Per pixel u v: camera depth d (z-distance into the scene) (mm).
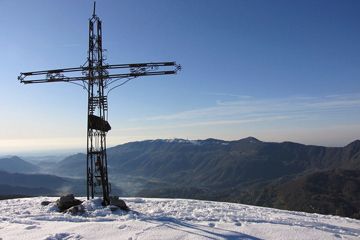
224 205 15391
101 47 15594
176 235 8555
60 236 8383
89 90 14945
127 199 17031
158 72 14586
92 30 15258
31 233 8641
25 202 15664
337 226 10953
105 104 14953
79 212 11781
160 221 10383
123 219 10906
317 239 8766
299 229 9727
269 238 8695
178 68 14367
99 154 14312
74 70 15023
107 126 15039
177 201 16328
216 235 8664
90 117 14086
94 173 14328
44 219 10781
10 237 8258
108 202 13492
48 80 15180
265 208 15180
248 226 9953
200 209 13648
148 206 14711
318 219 12812
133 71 14617
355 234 9852
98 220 10742
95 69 14836
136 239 8188
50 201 15062
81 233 8719
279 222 10930
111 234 8633
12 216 11211
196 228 9461
